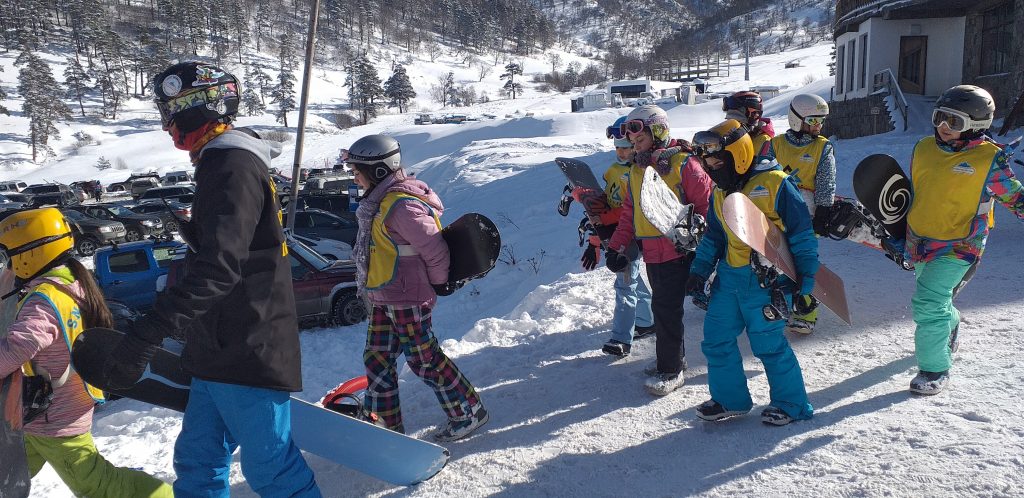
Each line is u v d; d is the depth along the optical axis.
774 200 3.47
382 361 3.87
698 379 4.55
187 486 2.73
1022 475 2.79
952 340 4.19
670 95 80.94
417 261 3.71
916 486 2.83
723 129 3.46
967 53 20.83
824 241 7.77
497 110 109.12
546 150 25.70
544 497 3.22
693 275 3.71
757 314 3.52
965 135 3.70
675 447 3.54
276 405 2.68
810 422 3.58
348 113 144.12
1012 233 7.19
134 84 154.00
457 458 3.76
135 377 2.28
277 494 2.74
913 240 3.87
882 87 21.88
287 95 131.12
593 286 7.37
